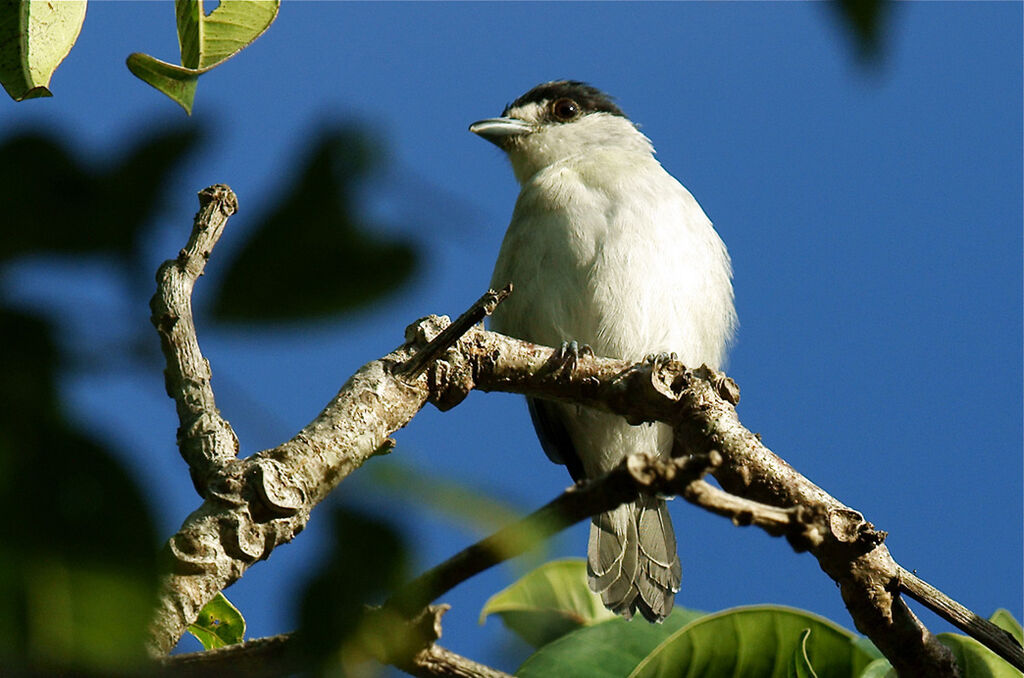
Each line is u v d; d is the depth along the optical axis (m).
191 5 4.17
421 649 3.73
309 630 1.96
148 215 2.04
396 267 1.97
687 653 5.36
